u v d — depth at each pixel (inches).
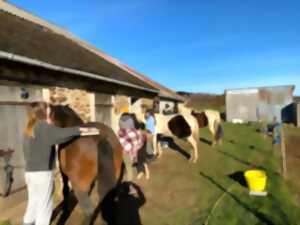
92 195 242.8
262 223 192.5
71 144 171.5
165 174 330.0
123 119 275.9
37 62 255.0
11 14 451.2
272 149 497.4
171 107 939.3
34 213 157.9
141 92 579.2
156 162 397.1
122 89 470.3
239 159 413.7
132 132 275.4
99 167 171.3
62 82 316.8
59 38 523.2
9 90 248.7
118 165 193.9
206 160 408.8
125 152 271.6
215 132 546.0
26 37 358.0
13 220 210.5
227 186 280.8
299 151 480.1
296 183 292.0
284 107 1085.1
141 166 317.4
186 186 283.1
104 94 408.8
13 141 251.3
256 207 223.1
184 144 553.3
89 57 503.8
